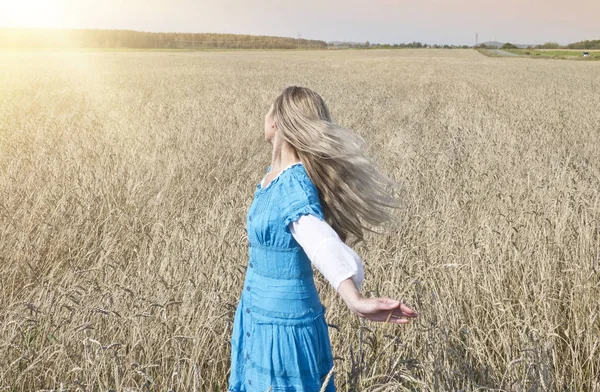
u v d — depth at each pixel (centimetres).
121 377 280
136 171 710
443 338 305
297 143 207
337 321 321
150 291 366
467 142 997
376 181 215
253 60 5622
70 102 1625
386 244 466
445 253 425
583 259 403
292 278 208
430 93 2228
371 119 1401
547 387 275
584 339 338
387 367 284
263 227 205
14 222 510
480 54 9388
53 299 340
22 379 290
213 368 296
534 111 1588
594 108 1709
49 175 668
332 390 225
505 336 318
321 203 213
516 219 516
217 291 351
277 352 209
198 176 713
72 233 492
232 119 1237
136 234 507
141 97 1762
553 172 714
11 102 1567
